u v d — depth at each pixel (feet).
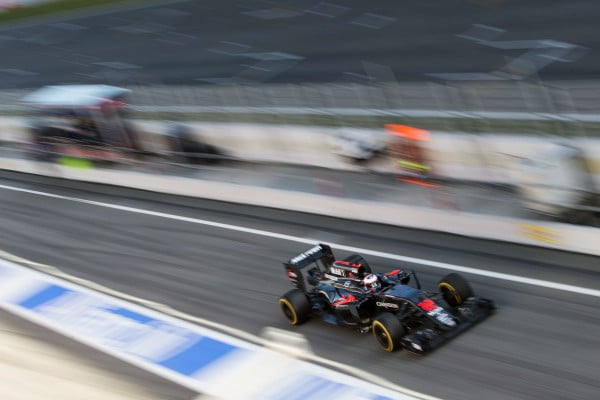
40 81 141.08
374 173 61.36
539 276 41.47
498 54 89.04
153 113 79.82
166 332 43.55
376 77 93.25
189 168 74.23
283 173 67.77
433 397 32.76
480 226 47.50
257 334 41.60
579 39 85.71
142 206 68.80
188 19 148.77
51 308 50.01
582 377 32.07
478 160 56.08
